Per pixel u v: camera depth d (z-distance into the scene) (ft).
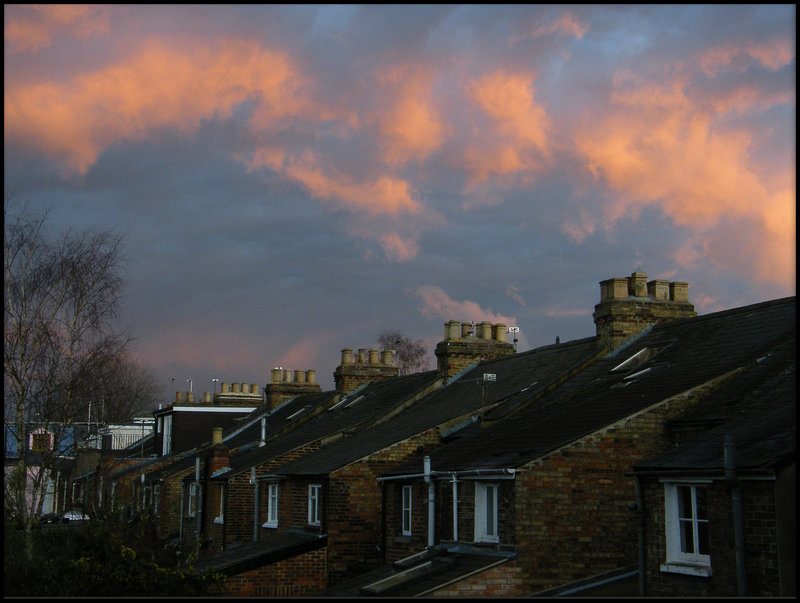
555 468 66.90
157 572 77.97
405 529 87.25
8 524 87.76
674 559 55.21
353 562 92.89
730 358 73.10
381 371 152.76
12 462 114.62
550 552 65.77
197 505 136.56
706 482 52.47
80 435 129.29
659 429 68.74
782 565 46.73
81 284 102.37
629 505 61.16
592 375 89.25
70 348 102.78
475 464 73.20
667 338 87.45
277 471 110.52
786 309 76.43
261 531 115.75
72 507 169.89
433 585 64.44
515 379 103.14
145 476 166.30
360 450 100.63
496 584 64.54
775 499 47.29
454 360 123.54
